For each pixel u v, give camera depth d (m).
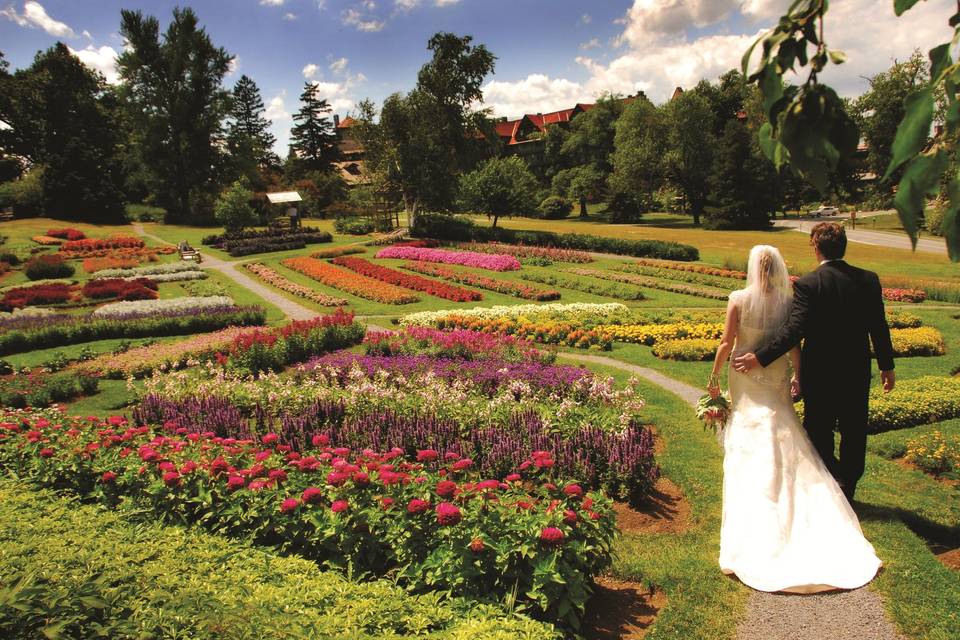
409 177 42.53
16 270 30.92
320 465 5.18
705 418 4.84
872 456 6.72
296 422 7.94
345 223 48.41
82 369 13.21
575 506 4.44
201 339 15.89
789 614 3.83
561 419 7.32
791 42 1.15
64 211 48.00
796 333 4.20
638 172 58.22
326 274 28.14
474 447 7.05
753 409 4.41
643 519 5.78
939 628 3.57
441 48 43.78
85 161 48.75
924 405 7.66
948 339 13.55
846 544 4.11
